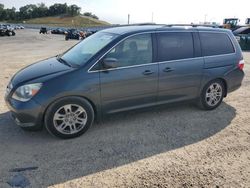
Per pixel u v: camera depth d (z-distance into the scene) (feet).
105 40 15.87
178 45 17.12
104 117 15.61
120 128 16.06
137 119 17.38
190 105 20.18
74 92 14.03
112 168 12.09
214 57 18.44
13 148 13.55
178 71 16.98
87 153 13.28
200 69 17.87
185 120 17.48
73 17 565.94
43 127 14.89
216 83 19.04
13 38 130.72
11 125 16.03
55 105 13.91
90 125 15.17
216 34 18.79
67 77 14.02
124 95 15.56
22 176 11.37
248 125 16.99
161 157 13.06
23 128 14.24
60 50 67.67
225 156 13.26
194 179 11.39
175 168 12.15
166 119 17.53
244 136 15.47
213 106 19.33
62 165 12.23
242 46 76.79
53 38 149.59
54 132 14.25
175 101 17.63
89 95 14.51
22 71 16.01
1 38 126.72
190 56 17.52
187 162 12.65
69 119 14.44
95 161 12.60
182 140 14.82
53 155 13.02
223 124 17.06
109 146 13.98
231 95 23.11
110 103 15.31
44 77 14.05
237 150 13.87
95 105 14.92
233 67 19.34
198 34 17.99
